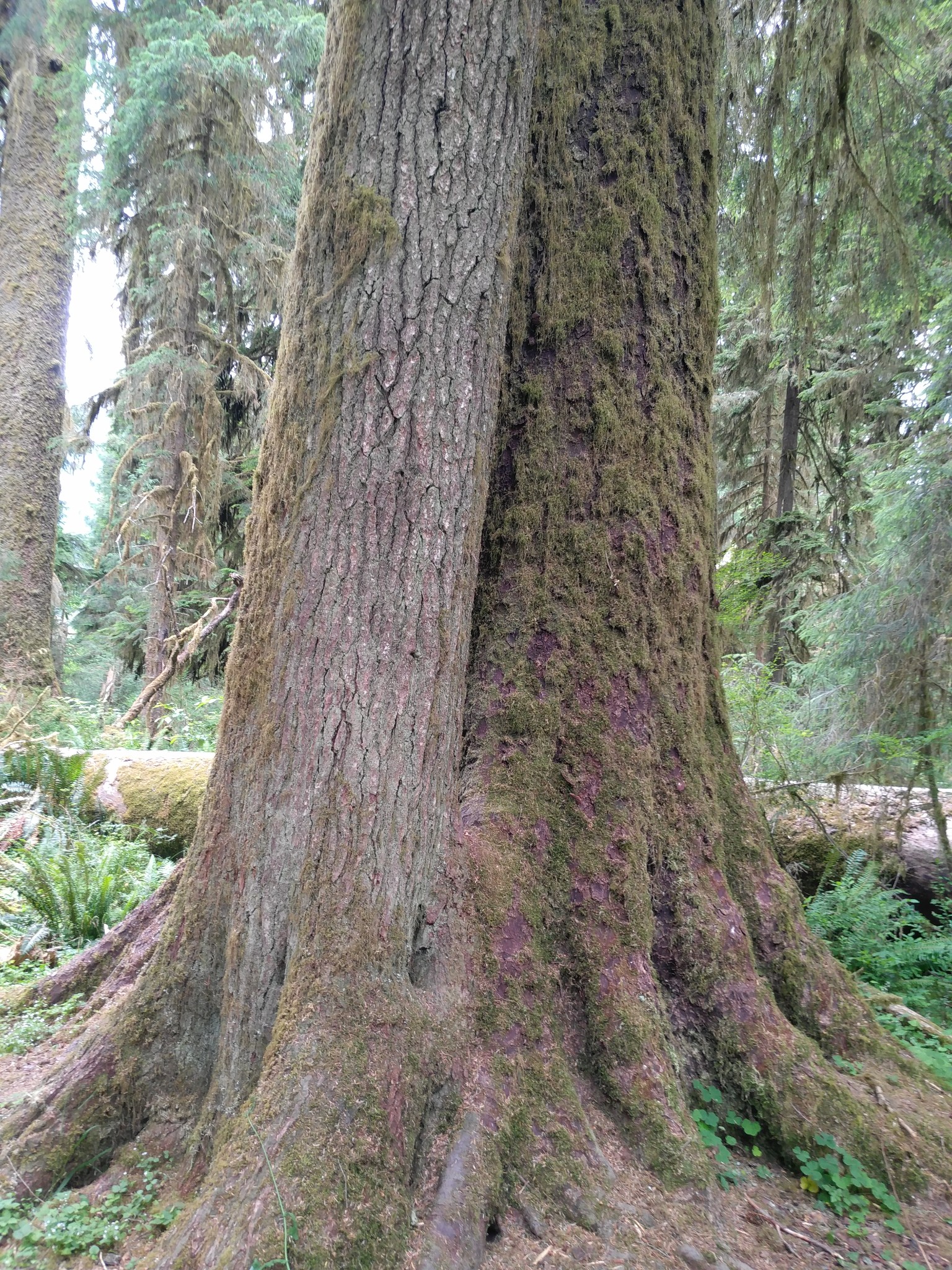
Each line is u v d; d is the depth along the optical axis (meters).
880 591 6.04
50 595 12.00
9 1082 2.93
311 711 2.42
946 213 7.13
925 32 6.72
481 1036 2.51
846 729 6.03
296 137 12.08
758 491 15.84
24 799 6.48
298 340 2.60
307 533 2.48
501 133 2.68
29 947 4.48
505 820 2.79
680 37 3.26
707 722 3.24
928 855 5.50
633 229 3.12
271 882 2.41
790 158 5.76
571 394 3.05
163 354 11.11
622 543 3.01
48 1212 2.28
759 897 3.13
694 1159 2.51
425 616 2.50
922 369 8.23
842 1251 2.38
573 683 2.92
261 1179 2.06
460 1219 2.16
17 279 11.86
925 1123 2.77
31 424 11.78
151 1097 2.54
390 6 2.55
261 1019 2.39
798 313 6.05
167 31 10.29
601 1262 2.20
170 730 9.43
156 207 11.21
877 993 3.88
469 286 2.59
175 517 11.68
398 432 2.49
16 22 11.52
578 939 2.73
